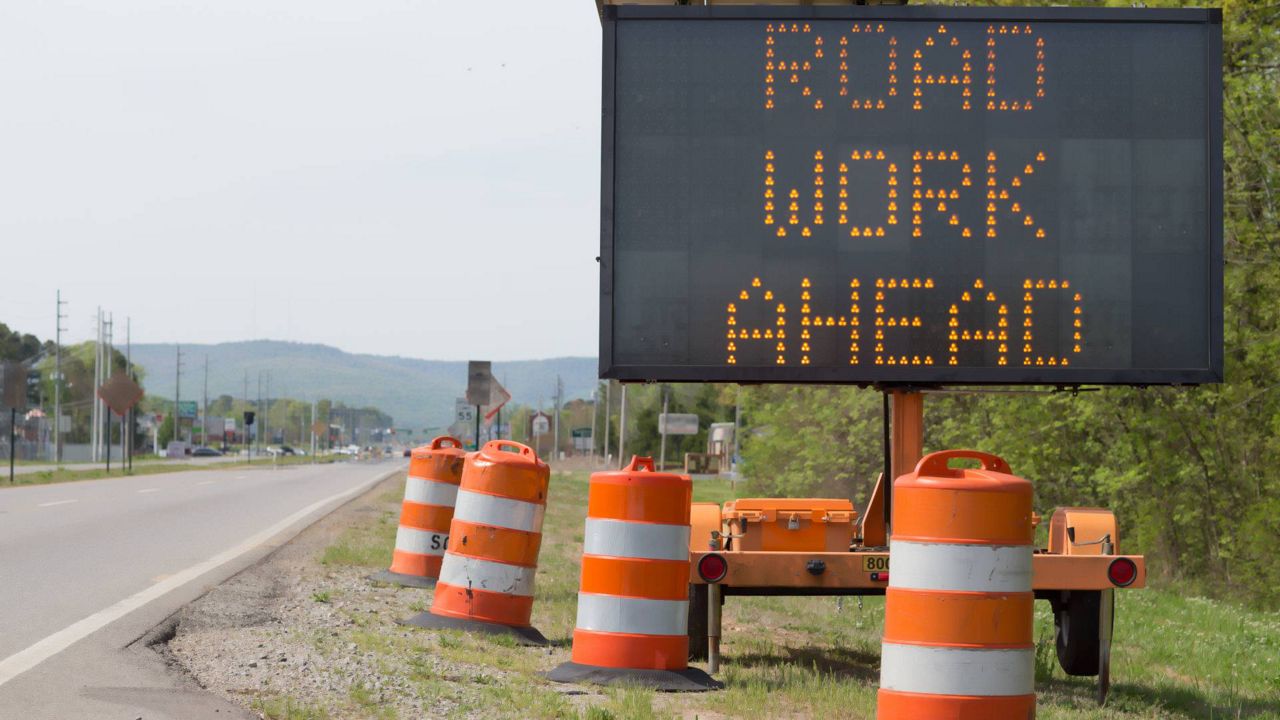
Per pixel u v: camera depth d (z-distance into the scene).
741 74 19.98
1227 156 40.69
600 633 18.14
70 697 14.27
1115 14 20.14
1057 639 22.12
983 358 19.72
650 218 19.72
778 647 23.34
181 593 23.77
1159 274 19.91
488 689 16.33
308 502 60.69
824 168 19.92
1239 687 22.70
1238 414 43.16
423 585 28.20
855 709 16.38
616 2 21.70
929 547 13.76
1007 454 46.03
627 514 18.27
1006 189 19.97
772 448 72.50
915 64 20.09
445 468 28.84
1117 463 45.91
